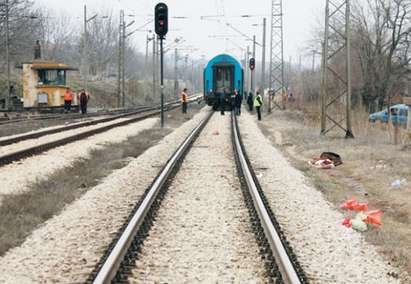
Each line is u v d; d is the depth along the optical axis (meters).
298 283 9.84
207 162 27.11
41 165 24.75
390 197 20.14
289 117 68.38
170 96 168.50
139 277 10.67
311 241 13.66
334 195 20.00
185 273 10.98
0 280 10.43
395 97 87.94
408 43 86.06
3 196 17.92
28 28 113.69
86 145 33.12
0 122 48.31
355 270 11.62
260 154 31.70
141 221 14.52
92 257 11.77
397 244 13.70
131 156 29.62
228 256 12.09
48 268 11.09
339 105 57.81
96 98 107.06
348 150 33.06
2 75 93.00
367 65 87.31
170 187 20.12
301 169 26.64
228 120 61.00
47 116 58.94
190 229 14.27
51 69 73.31
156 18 47.66
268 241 12.97
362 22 88.31
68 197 17.80
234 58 77.62
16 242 12.72
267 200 18.33
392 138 37.31
